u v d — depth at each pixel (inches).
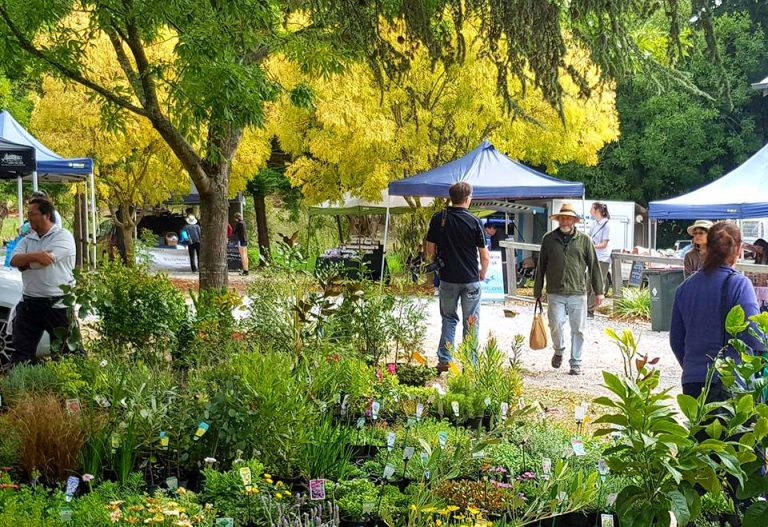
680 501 132.4
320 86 795.4
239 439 188.5
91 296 294.0
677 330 205.5
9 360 363.3
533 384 371.9
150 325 296.0
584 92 272.7
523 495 179.8
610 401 137.1
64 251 310.3
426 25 275.3
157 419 188.9
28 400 197.2
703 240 402.3
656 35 281.1
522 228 1019.3
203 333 303.3
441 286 366.0
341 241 1128.8
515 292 769.6
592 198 1472.7
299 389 204.1
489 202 831.7
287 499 175.9
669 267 755.4
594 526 175.9
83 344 306.2
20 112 1064.2
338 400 245.0
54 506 156.8
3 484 158.2
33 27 315.6
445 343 364.2
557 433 227.6
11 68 351.3
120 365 237.5
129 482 175.0
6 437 185.8
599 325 610.2
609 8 241.3
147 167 928.9
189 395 203.9
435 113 846.5
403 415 259.9
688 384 197.6
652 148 1384.1
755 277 513.3
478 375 269.0
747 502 178.7
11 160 476.1
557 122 831.7
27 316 312.3
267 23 327.9
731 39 1218.0
